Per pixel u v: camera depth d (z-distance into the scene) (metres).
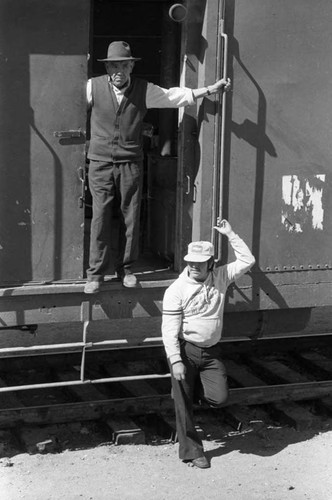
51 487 6.39
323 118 7.36
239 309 7.36
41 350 6.98
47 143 6.68
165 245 7.77
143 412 7.45
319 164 7.41
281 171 7.31
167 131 7.63
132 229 6.86
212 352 6.78
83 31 6.62
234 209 7.21
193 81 7.08
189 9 6.94
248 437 7.38
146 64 9.45
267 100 7.17
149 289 7.10
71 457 6.89
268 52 7.11
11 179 6.65
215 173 7.05
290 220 7.40
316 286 7.57
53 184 6.75
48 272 6.86
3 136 6.58
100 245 6.80
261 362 8.94
